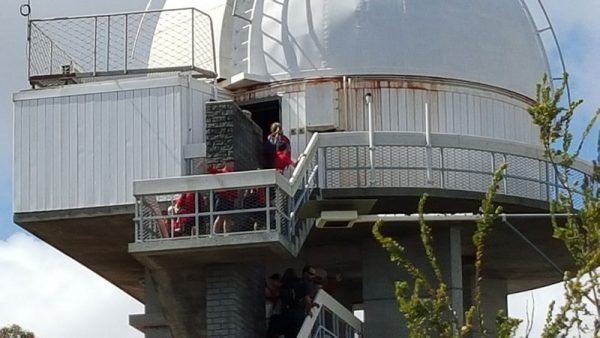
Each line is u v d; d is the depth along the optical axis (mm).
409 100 33312
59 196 31078
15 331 41594
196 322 30672
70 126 31297
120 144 31031
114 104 31219
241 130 30141
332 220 29453
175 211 28094
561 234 19375
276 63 33500
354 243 33750
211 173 29078
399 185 31828
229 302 28734
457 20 34156
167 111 30969
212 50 33094
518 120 34656
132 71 31906
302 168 30062
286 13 33750
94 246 33188
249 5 34156
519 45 35250
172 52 33375
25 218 31109
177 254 28031
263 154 31312
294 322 29000
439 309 19500
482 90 34031
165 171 30688
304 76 33312
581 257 18953
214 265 28953
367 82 33250
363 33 33469
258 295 30078
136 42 32250
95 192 30953
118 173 30922
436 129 33344
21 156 31344
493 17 34844
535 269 37344
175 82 31031
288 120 33188
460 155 32219
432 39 33750
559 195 22406
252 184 27859
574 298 18531
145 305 32062
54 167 31203
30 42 31984
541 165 32781
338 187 31703
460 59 33875
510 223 33031
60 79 31844
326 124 32906
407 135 32062
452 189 31938
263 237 27578
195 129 31031
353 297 37062
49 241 32750
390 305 32719
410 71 33406
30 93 31531
